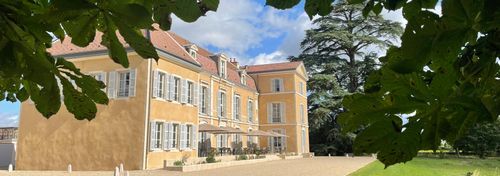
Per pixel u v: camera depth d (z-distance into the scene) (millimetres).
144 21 925
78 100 1311
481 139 34344
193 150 23938
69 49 22016
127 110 20609
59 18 966
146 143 20141
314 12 1177
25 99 1576
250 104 38062
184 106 23406
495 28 917
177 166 19656
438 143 993
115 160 20344
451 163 28016
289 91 38938
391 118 990
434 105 952
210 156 24297
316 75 40844
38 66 1068
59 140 21422
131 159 20094
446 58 896
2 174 18203
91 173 18688
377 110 997
